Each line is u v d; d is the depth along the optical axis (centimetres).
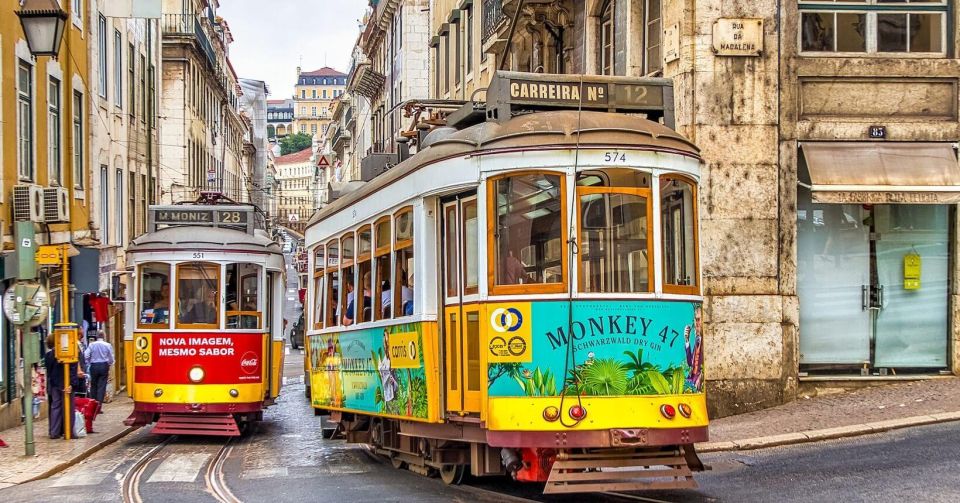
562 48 2491
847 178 1662
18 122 2083
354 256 1430
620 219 1019
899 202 1659
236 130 8550
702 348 1054
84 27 2716
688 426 1004
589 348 991
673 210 1044
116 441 1884
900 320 1719
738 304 1667
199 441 1880
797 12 1705
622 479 971
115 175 3219
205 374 1841
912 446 1251
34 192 2038
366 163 1644
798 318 1683
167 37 4991
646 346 1006
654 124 1071
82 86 2670
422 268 1133
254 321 1905
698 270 1061
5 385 1980
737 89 1684
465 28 3791
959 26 1717
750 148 1686
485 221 1034
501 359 1007
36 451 1652
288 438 1884
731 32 1678
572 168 1009
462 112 1241
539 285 1004
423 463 1260
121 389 3219
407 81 5131
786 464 1221
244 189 9525
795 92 1691
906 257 1719
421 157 1149
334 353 1541
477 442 1073
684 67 1692
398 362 1221
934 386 1630
